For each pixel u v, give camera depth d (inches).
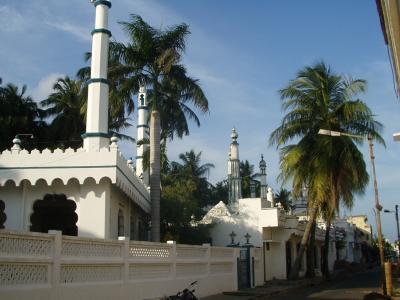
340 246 2434.8
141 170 1624.0
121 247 606.5
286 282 1226.0
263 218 1318.9
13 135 1569.9
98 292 550.3
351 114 1250.6
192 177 2372.0
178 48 1031.0
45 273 474.0
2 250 423.5
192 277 799.1
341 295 953.5
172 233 1253.1
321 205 1347.2
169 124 1091.3
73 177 806.5
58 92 1690.5
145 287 652.1
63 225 1111.0
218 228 1352.1
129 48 1019.9
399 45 430.0
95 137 942.4
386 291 950.4
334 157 1248.8
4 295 419.2
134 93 1021.8
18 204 830.5
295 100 1330.0
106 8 1025.5
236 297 858.1
